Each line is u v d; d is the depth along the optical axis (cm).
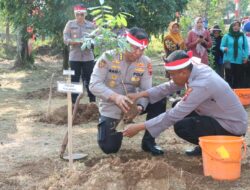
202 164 518
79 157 546
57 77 1511
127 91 541
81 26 921
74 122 747
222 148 458
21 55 1758
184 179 445
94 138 654
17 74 1588
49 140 645
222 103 492
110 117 538
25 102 986
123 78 534
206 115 510
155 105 552
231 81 1037
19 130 709
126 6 1196
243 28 1060
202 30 998
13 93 1138
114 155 561
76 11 913
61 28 1295
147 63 539
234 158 461
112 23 477
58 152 580
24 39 1648
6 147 609
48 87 1236
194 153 555
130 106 498
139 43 500
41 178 481
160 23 1303
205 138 484
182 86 512
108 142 532
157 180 428
